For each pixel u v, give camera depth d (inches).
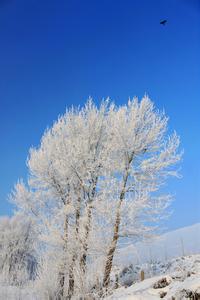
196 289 311.9
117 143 636.1
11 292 470.9
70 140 666.8
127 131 629.3
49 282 484.7
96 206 573.6
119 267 569.9
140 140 628.7
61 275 536.7
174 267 637.9
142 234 580.7
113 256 546.6
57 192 680.4
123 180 610.5
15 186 689.6
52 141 701.9
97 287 433.1
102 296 416.8
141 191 588.4
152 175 608.4
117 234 564.1
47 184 684.1
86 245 553.6
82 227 568.4
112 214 566.3
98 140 682.8
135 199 576.1
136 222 576.7
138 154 634.2
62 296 480.7
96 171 638.5
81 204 624.4
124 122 637.3
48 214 664.4
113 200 578.2
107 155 642.2
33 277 508.1
